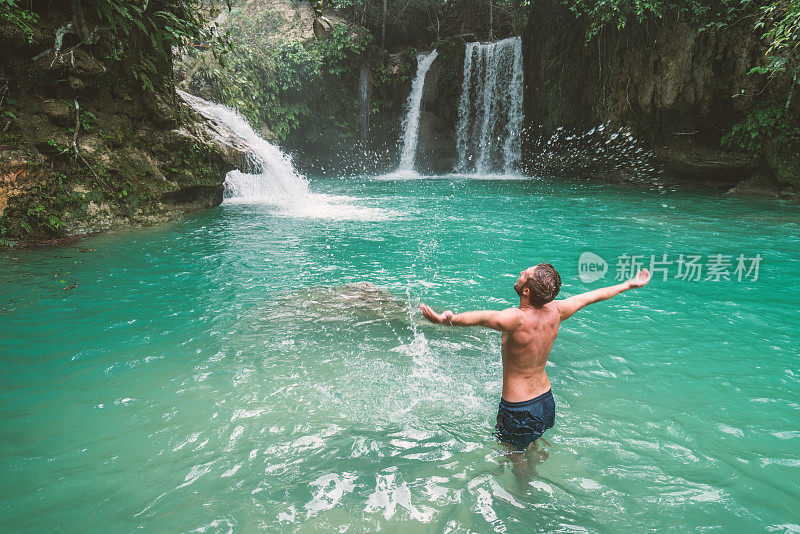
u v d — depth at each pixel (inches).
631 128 703.7
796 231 395.5
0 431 127.0
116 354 173.6
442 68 946.7
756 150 598.9
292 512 99.3
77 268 278.1
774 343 185.2
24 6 339.6
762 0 558.6
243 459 117.2
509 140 910.4
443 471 113.2
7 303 221.5
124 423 131.8
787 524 96.0
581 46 756.6
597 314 216.2
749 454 119.0
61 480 108.7
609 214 482.0
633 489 106.7
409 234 388.2
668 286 256.5
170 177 437.1
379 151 979.9
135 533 93.4
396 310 221.5
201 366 165.6
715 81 609.6
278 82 812.0
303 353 177.2
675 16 621.0
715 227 414.3
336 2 900.6
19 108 333.1
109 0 351.6
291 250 332.2
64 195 348.5
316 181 812.6
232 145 501.4
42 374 158.2
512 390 119.0
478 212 496.7
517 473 112.3
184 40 435.2
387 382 156.5
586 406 141.4
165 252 319.9
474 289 251.9
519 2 992.9
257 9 877.2
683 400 144.7
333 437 126.8
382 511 100.0
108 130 383.2
